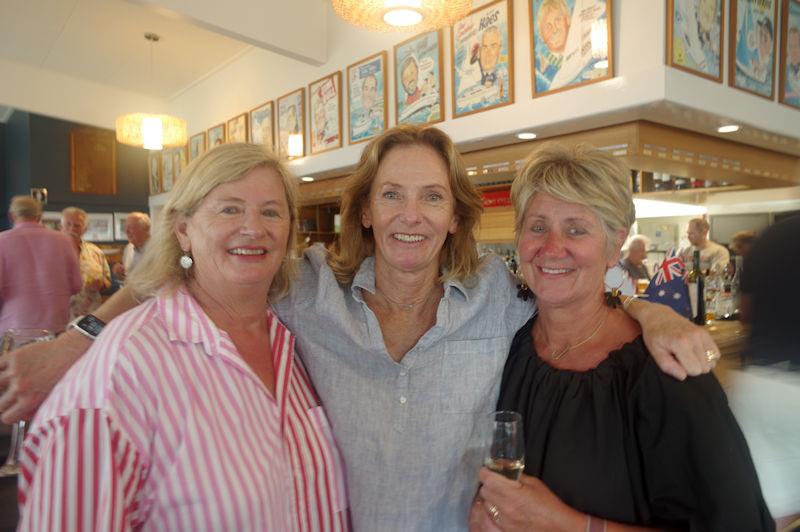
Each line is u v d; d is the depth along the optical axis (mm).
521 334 1298
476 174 3867
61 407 838
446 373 1207
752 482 878
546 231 1128
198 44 5738
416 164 1196
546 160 1125
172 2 3742
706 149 3365
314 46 4746
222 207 1041
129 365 877
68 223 4227
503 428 984
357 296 1249
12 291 3254
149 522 879
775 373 1018
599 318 1165
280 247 1122
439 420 1178
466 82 3541
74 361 1071
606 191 1061
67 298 3492
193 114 7105
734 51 2967
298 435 1114
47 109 6527
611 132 3039
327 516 1131
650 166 3352
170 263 1100
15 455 1407
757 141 3605
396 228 1195
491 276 1323
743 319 1038
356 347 1194
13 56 6070
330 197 5227
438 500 1159
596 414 1013
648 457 954
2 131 8969
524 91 3189
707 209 4754
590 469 994
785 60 3387
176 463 878
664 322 1047
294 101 5246
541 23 3031
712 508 858
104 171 8406
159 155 8164
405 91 4039
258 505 917
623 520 967
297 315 1255
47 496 766
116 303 1169
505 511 953
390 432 1156
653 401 952
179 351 961
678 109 2719
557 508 953
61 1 4742
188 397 919
